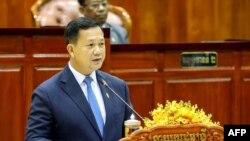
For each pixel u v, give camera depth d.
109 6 14.62
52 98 7.15
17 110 11.11
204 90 12.65
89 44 7.07
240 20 18.91
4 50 11.03
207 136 6.52
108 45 11.23
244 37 18.98
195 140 6.49
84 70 7.27
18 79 11.09
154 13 18.12
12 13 16.77
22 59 11.09
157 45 12.30
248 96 12.95
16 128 11.13
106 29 11.20
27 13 16.84
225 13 18.75
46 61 11.15
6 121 11.08
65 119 7.08
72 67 7.36
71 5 14.22
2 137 11.09
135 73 12.24
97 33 7.12
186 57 12.52
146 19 18.06
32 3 16.86
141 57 12.27
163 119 6.64
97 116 7.27
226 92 12.80
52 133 7.14
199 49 12.59
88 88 7.34
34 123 7.08
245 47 12.85
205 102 12.68
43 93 7.17
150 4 18.06
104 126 7.25
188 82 12.55
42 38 11.13
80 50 7.10
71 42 7.18
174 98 12.49
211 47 12.64
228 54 12.79
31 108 7.21
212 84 12.70
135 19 17.94
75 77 7.32
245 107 12.95
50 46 11.16
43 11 13.99
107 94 7.45
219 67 12.74
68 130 7.09
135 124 6.85
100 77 7.53
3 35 10.98
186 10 18.42
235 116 12.89
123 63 12.18
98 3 13.05
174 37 18.36
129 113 7.63
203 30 18.59
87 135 7.11
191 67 12.55
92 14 13.07
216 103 12.74
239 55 12.84
